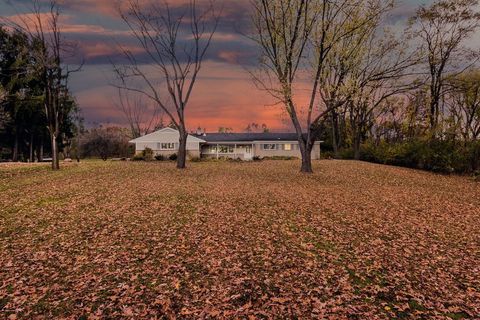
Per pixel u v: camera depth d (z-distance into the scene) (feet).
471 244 35.24
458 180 95.45
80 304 22.18
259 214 46.55
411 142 129.08
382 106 162.20
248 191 64.69
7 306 21.86
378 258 30.37
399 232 39.06
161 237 36.01
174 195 59.67
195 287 24.44
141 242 34.35
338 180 83.20
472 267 28.71
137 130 270.46
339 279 25.77
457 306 21.99
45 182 72.43
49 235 36.68
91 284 25.02
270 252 31.68
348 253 31.63
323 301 22.43
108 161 157.07
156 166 115.03
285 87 88.74
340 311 21.08
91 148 209.77
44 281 25.55
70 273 26.96
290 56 91.04
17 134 180.34
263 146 194.80
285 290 24.00
